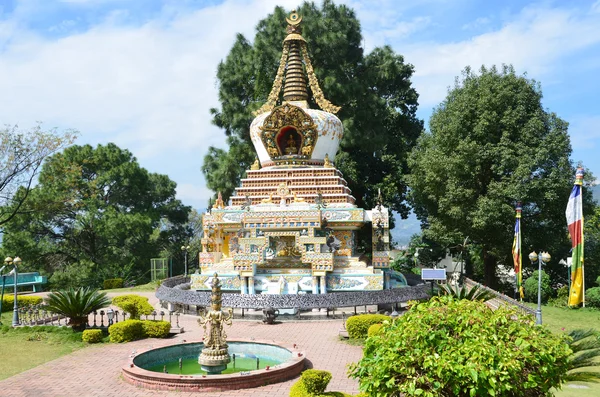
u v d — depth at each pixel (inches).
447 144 1509.6
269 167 1387.8
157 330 928.3
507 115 1413.6
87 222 2164.1
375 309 1116.5
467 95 1487.5
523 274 1627.7
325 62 1904.5
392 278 1437.0
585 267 1517.0
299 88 1467.8
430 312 422.3
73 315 987.9
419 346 398.3
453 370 368.2
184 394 613.0
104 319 1136.8
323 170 1337.4
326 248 1164.5
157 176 2659.9
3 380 690.8
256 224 1170.0
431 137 1664.6
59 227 2236.7
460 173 1444.4
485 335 394.3
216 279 709.9
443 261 2143.2
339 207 1245.1
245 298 1053.8
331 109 1460.4
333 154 1445.6
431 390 378.0
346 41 1897.1
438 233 1565.0
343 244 1222.9
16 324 1059.9
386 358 397.4
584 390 613.3
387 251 1197.1
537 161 1330.0
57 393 629.9
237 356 788.0
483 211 1365.7
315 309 1099.9
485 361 370.6
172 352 783.1
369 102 1950.1
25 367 760.3
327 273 1159.0
